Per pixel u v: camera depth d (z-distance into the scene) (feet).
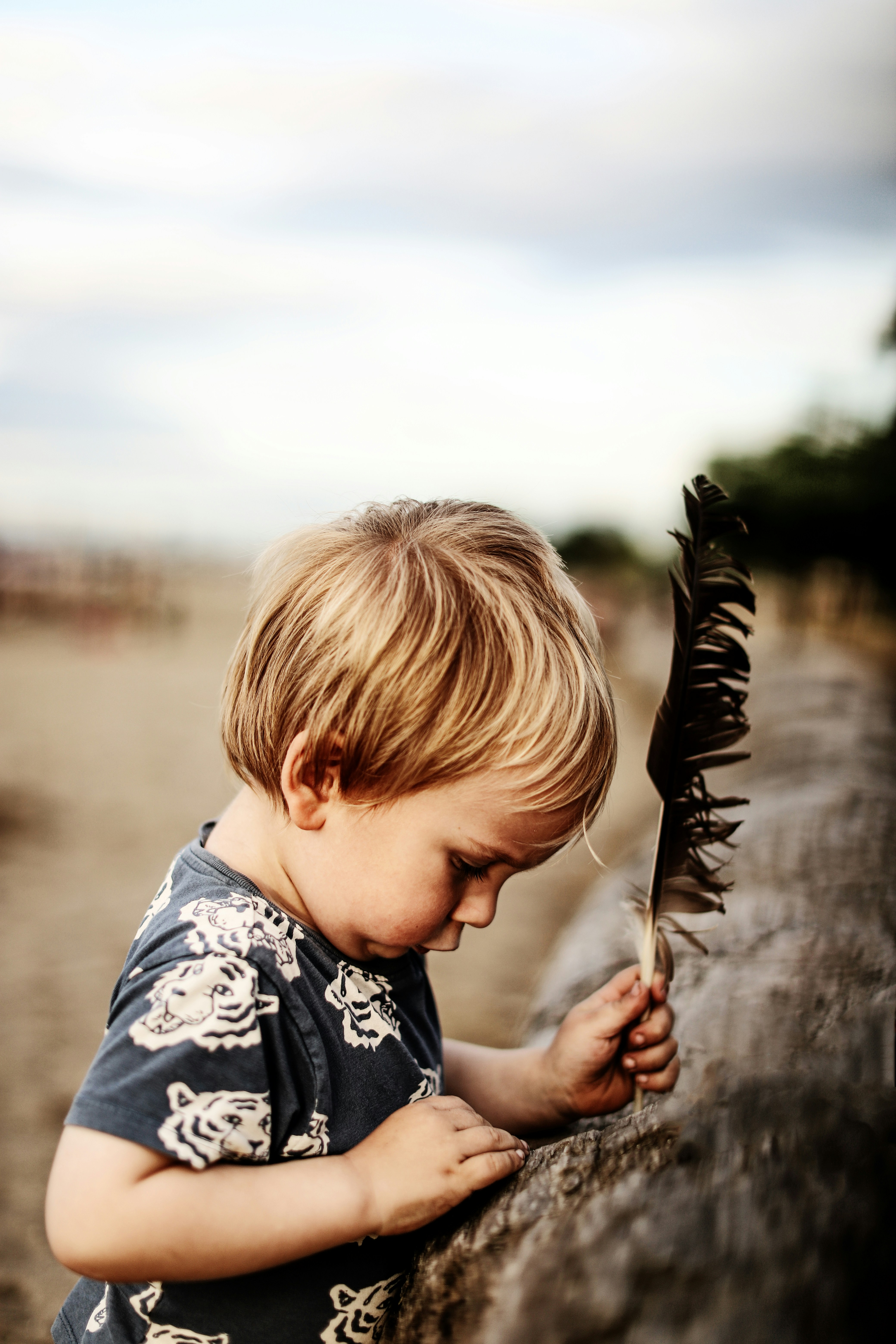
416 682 3.01
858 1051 3.27
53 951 14.97
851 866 7.79
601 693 3.27
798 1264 2.16
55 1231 2.67
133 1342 3.17
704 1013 4.85
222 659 67.15
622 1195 2.52
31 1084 10.58
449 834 3.11
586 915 10.44
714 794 13.91
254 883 3.32
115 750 33.50
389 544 3.39
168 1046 2.78
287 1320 3.10
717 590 3.66
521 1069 4.30
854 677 28.63
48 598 92.79
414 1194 2.97
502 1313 2.41
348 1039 3.23
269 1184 2.83
